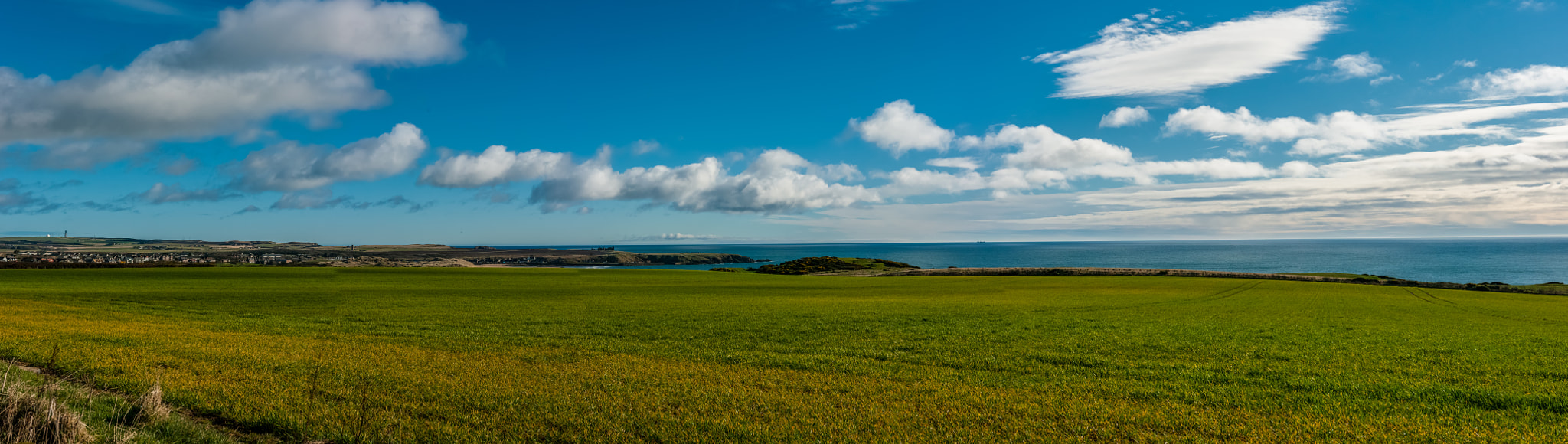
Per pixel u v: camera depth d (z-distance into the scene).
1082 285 70.25
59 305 32.81
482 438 9.31
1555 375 15.20
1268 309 39.00
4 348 15.96
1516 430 10.01
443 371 14.31
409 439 9.14
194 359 14.99
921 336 23.28
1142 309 38.66
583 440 9.34
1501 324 30.92
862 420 10.53
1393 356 18.47
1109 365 16.53
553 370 14.85
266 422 9.73
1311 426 10.18
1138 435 9.77
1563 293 65.31
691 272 98.38
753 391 12.64
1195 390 13.11
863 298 49.09
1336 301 48.31
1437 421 10.55
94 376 12.59
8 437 7.41
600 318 30.44
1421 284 75.00
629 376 14.16
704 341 21.42
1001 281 78.19
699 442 9.37
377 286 59.28
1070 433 9.91
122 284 56.25
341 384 12.54
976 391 12.84
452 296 47.09
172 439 8.73
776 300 45.47
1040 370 15.76
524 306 38.00
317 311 33.34
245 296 43.56
